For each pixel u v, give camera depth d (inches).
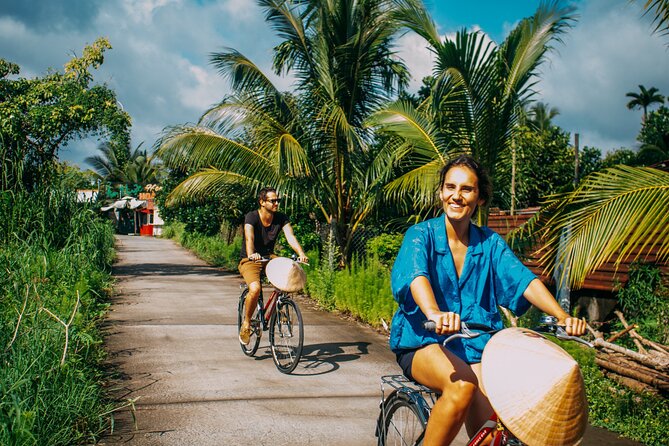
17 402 146.1
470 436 109.3
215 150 535.5
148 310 389.4
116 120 623.2
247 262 274.7
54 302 288.7
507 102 368.2
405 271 108.6
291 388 227.3
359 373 252.5
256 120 546.0
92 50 624.1
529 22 360.2
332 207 561.9
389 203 550.6
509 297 113.2
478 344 110.2
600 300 366.9
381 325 354.3
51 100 605.0
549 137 848.3
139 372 241.4
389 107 412.5
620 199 204.4
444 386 102.0
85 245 467.5
